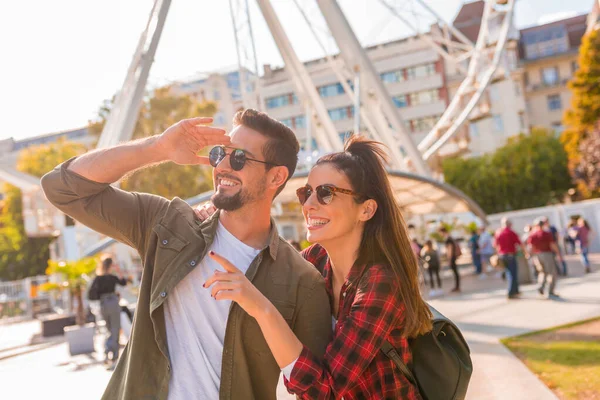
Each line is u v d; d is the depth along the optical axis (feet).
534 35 202.49
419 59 188.75
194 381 6.76
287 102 196.34
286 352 6.20
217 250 7.22
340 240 7.52
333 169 7.36
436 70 187.62
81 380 27.40
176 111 127.03
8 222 147.54
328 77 191.21
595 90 113.60
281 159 7.21
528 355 21.30
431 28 105.70
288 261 7.32
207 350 6.91
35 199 79.36
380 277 6.90
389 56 191.83
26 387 26.91
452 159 149.89
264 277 7.11
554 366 19.03
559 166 143.84
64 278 46.44
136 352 6.84
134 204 7.35
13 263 145.59
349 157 7.45
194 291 7.04
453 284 58.70
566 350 21.27
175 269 6.90
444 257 89.30
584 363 18.90
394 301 6.84
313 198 7.41
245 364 6.82
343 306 7.19
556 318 29.27
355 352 6.55
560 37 199.31
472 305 38.40
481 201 146.20
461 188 147.43
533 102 193.47
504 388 16.90
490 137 182.91
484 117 97.35
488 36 93.66
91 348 37.70
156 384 6.77
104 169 6.80
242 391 6.81
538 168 143.43
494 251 65.00
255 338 6.89
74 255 72.64
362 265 7.28
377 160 7.57
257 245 7.36
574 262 72.18
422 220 84.94
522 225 96.89
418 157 65.46
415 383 7.13
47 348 43.50
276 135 7.20
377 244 7.25
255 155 7.06
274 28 70.64
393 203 7.49
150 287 7.09
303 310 7.16
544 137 148.56
